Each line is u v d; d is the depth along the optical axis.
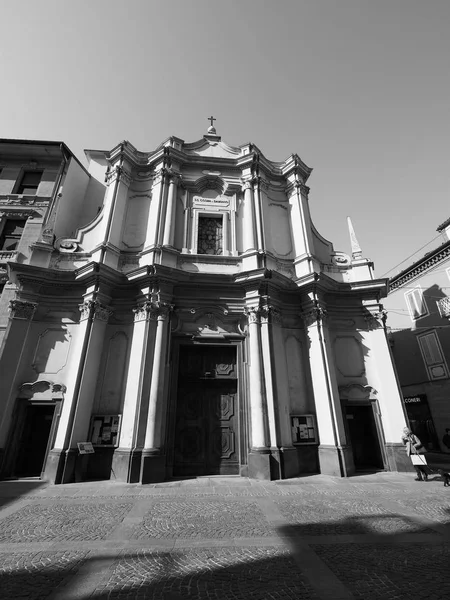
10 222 13.57
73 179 14.51
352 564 3.92
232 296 11.30
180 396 10.38
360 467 10.65
